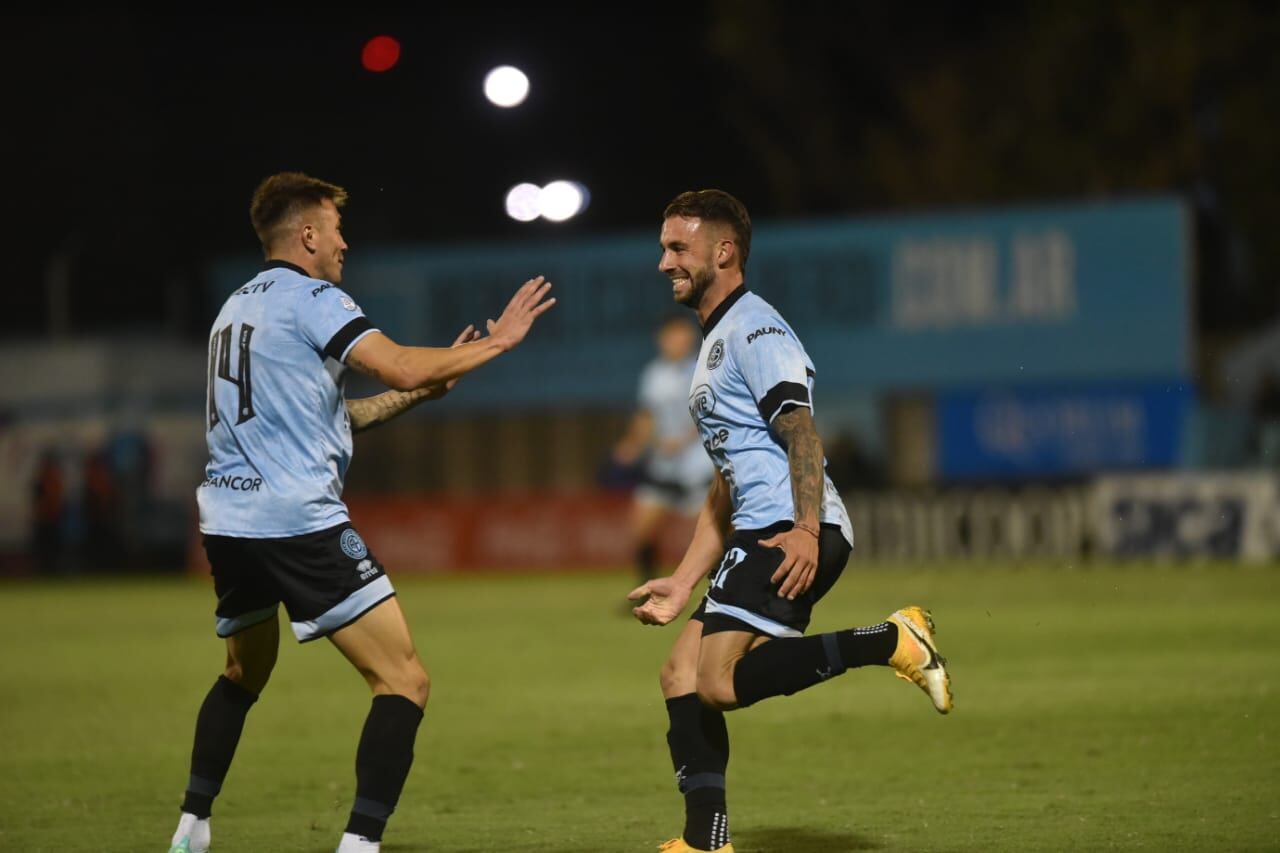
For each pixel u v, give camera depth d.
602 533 97.75
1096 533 86.62
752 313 20.36
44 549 106.62
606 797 26.30
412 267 106.31
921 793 25.73
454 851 22.20
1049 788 25.75
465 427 109.06
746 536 20.14
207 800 21.61
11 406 107.62
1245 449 92.75
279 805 26.12
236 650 21.47
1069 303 94.69
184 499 107.19
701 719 20.52
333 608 20.08
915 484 95.50
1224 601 59.91
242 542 20.12
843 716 34.06
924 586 72.50
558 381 104.44
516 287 104.50
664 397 64.56
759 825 23.50
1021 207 95.56
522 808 25.45
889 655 19.66
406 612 67.31
